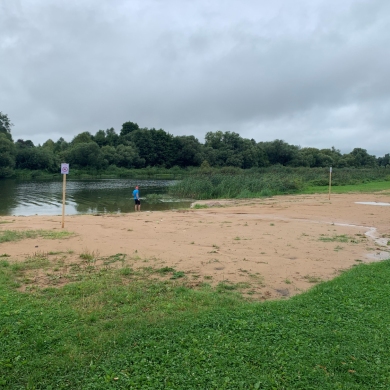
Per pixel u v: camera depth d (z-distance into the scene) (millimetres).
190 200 32688
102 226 14695
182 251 10359
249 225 15578
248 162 97500
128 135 106438
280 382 3920
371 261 9742
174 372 4055
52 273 7930
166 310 5805
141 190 43906
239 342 4699
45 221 16172
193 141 104375
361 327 5188
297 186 37438
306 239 12547
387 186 42312
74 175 79312
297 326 5195
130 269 8328
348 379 3988
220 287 7270
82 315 5520
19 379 3947
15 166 74938
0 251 9859
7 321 5238
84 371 4086
